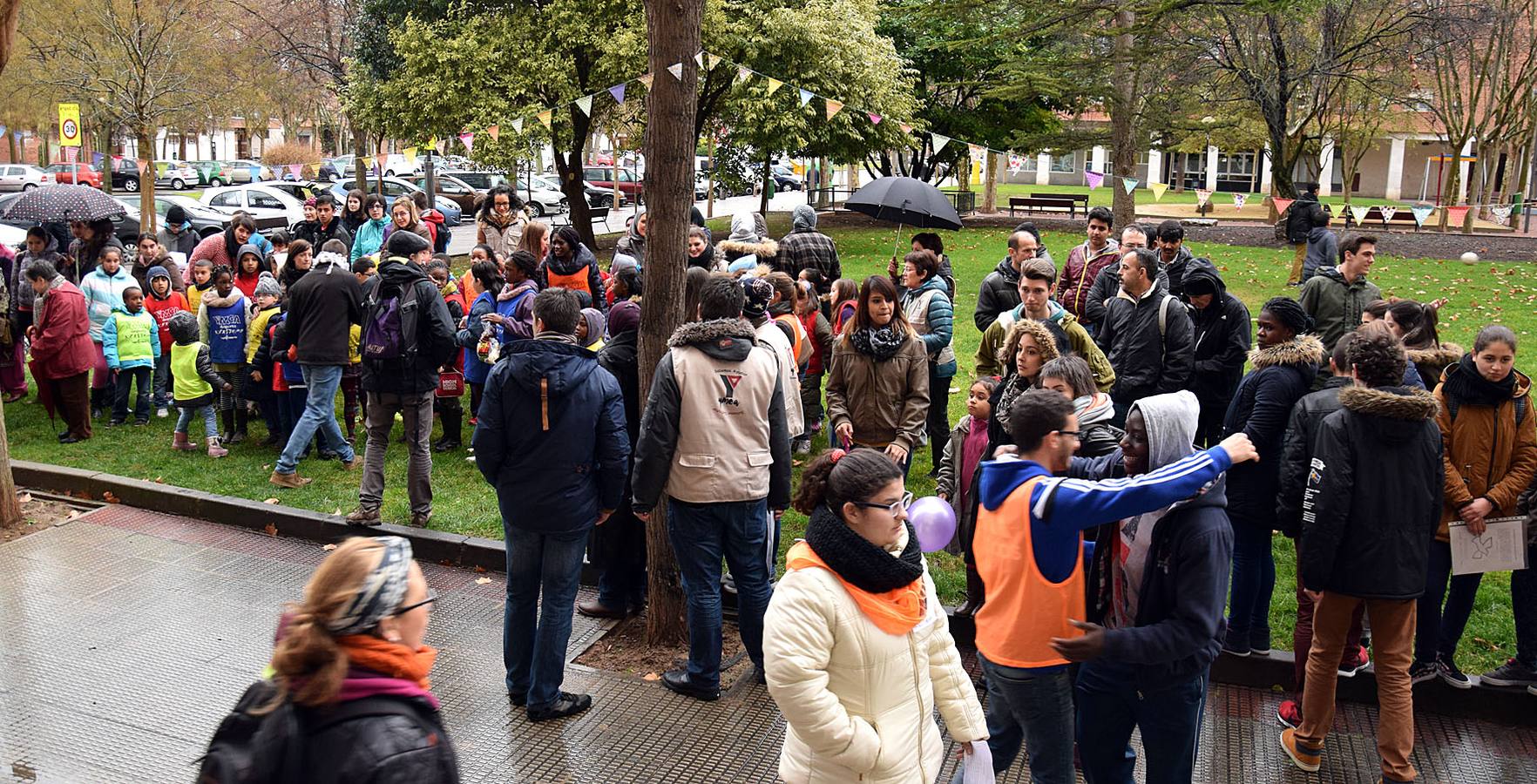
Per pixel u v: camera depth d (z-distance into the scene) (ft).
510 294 26.40
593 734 16.11
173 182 150.20
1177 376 20.92
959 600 19.67
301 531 23.93
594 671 18.16
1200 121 74.49
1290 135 86.12
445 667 18.22
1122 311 21.48
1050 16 62.90
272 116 125.70
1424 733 16.26
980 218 88.43
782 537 23.32
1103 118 102.68
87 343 30.32
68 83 77.77
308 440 26.71
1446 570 16.40
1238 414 17.46
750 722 16.52
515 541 16.11
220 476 27.27
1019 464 11.93
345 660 7.13
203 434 31.65
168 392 33.83
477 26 66.28
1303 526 14.12
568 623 16.37
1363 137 99.14
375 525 23.34
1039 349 16.16
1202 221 83.66
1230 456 10.84
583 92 66.54
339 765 6.92
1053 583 11.68
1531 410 16.07
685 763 15.38
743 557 16.80
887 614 9.96
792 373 19.53
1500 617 19.49
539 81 64.39
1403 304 18.83
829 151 73.10
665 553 18.72
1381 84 80.53
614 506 16.46
